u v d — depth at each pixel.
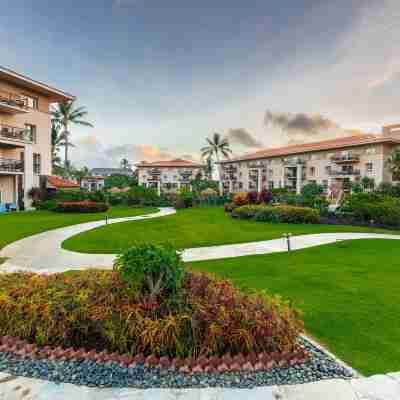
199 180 63.22
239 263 8.05
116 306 3.48
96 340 3.43
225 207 27.20
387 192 29.39
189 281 4.28
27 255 8.98
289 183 49.75
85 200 27.17
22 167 23.59
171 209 32.22
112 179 66.44
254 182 58.62
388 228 16.36
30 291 3.96
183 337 3.14
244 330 3.10
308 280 6.36
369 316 4.43
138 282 3.53
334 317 4.39
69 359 3.08
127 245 10.73
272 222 18.64
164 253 3.59
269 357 3.03
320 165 43.19
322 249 10.11
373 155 35.62
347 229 15.90
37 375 2.86
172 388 2.66
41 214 21.81
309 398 2.54
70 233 13.21
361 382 2.79
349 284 6.05
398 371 2.99
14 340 3.37
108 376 2.82
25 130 23.66
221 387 2.67
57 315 3.38
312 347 3.47
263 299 3.81
